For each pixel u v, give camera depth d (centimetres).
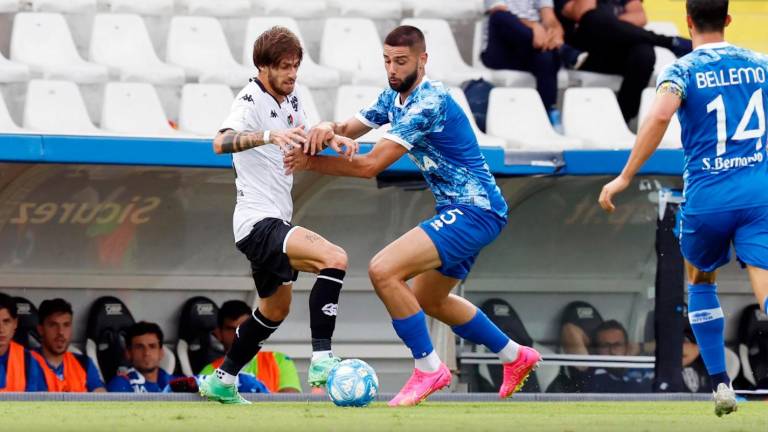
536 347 3419
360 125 2083
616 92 3731
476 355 3325
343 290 3344
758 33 4506
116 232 3145
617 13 3816
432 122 1962
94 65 3350
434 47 3722
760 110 1819
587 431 1406
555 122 3562
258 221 1991
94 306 3131
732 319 3650
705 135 1816
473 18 3884
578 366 3412
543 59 3575
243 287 3275
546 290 3428
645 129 1805
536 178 3272
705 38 1847
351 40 3662
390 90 2056
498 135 3441
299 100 2052
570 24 3728
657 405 2350
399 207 3334
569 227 3406
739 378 3631
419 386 2041
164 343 3209
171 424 1495
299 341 3319
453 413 1811
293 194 3259
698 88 1811
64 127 3080
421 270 2002
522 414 1822
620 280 3400
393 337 3381
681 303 3294
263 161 1997
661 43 3656
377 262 1988
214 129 3234
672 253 3278
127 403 2248
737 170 1811
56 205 3062
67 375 2997
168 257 3203
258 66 1992
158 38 3650
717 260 1894
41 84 3122
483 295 3422
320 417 1652
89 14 3559
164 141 2884
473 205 2003
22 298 3080
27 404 2180
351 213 3316
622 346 3397
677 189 3259
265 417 1647
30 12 3441
